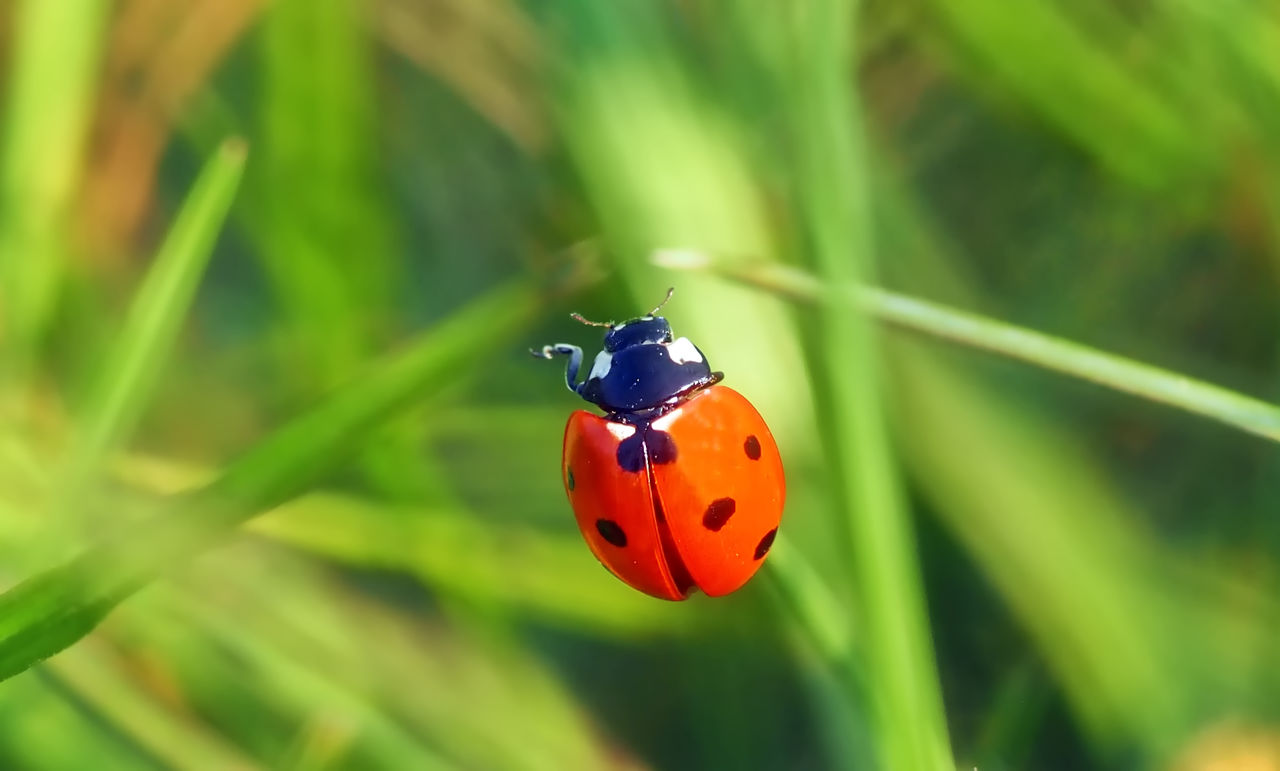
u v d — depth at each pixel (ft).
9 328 0.37
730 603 0.37
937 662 0.37
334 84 0.37
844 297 0.33
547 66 0.36
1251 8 0.37
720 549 0.34
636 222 0.35
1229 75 0.37
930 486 0.36
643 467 0.34
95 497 0.36
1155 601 0.36
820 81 0.34
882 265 0.37
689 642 0.37
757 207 0.35
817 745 0.37
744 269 0.34
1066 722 0.36
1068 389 0.37
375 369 0.34
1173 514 0.37
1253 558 0.36
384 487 0.36
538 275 0.35
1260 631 0.36
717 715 0.37
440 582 0.36
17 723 0.35
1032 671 0.36
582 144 0.36
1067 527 0.36
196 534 0.33
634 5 0.36
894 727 0.33
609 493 0.35
